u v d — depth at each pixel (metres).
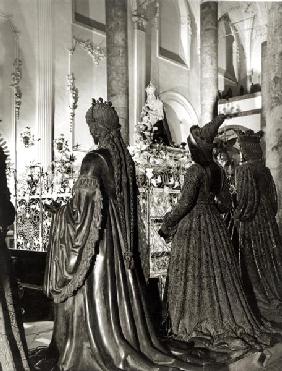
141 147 9.36
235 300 3.47
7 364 2.46
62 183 8.79
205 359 3.01
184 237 3.58
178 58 19.66
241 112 19.72
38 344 3.67
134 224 3.07
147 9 17.75
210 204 3.68
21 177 11.06
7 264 2.61
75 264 2.80
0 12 12.68
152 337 3.01
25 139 12.56
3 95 12.78
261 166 4.44
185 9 19.95
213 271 3.49
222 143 10.82
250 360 3.19
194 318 3.43
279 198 6.57
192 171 3.56
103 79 15.52
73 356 2.82
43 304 4.66
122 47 12.40
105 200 2.93
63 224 2.93
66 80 14.27
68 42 14.44
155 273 6.35
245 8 21.41
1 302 2.49
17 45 13.04
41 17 13.67
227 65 22.05
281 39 6.74
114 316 2.83
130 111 16.62
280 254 4.37
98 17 15.70
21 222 8.90
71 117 14.28
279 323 3.93
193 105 20.14
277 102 6.76
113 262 2.92
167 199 7.78
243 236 4.31
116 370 2.70
